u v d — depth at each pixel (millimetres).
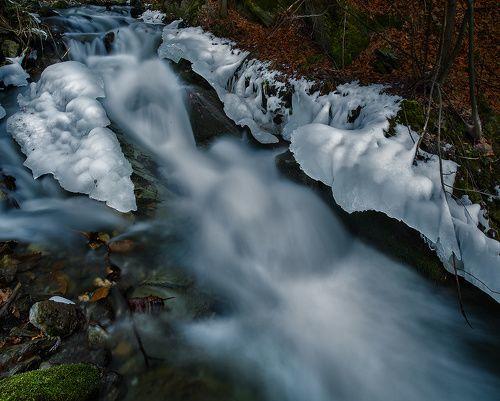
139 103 6199
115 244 4070
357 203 3924
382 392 3207
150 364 3049
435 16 6188
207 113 6016
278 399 3016
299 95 5426
